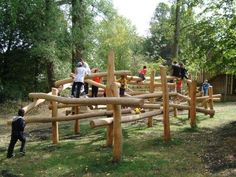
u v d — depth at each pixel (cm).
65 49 3066
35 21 2930
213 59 1551
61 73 3125
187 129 1617
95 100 1124
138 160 1130
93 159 1153
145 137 1450
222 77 3478
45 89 3178
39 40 2889
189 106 1697
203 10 1576
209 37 1541
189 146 1305
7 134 1689
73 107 1525
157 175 1005
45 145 1371
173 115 2041
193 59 1619
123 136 1476
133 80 1859
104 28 3447
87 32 3156
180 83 2180
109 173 1031
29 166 1123
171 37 4016
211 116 1962
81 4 3106
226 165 1073
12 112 2548
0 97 2822
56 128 1395
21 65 3091
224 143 1330
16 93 2875
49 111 2453
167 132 1367
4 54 3027
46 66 3122
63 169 1083
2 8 2775
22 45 3038
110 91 1173
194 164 1098
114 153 1115
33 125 1872
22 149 1238
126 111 1395
